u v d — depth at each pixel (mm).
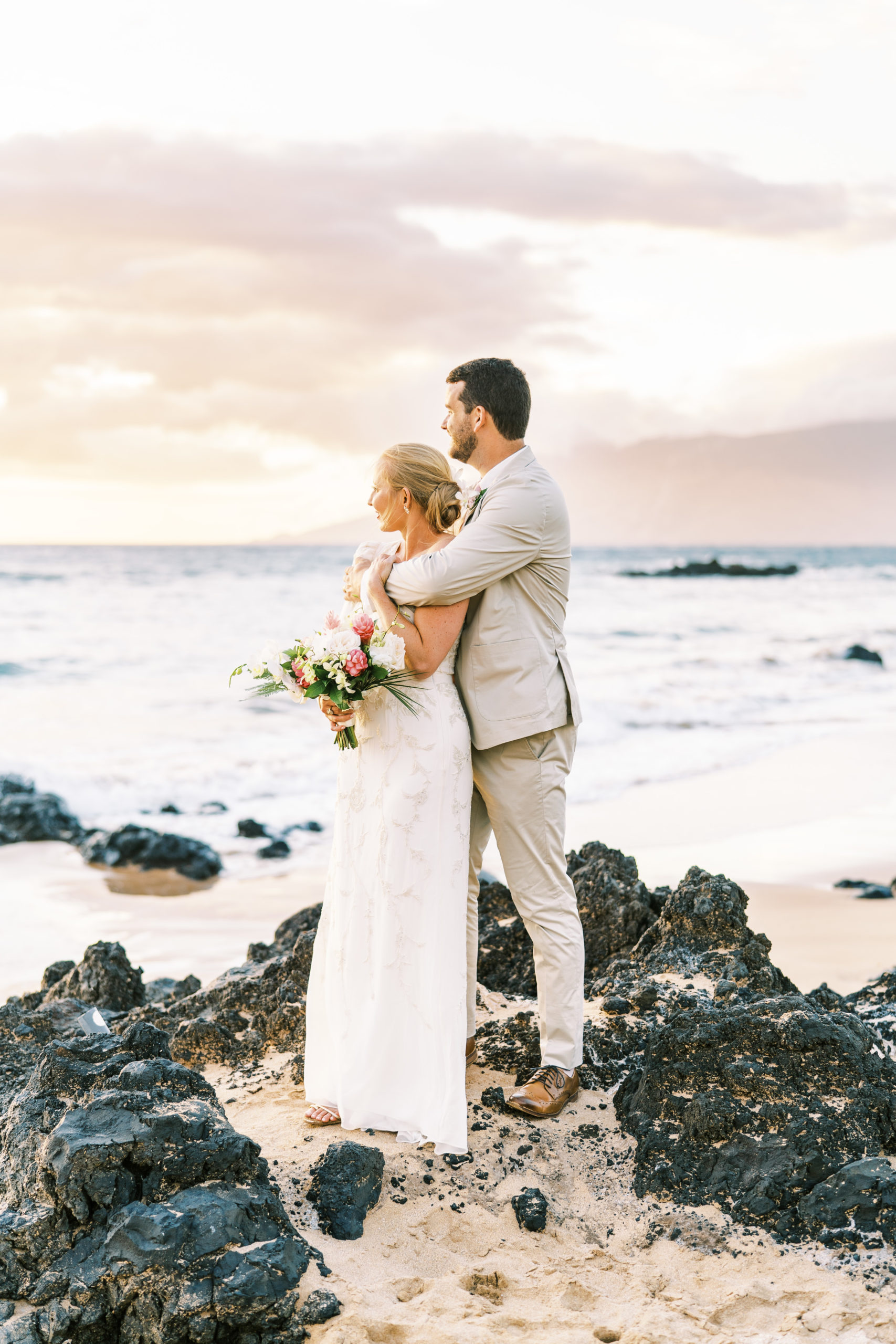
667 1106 3363
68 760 14984
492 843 10172
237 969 5137
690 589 58844
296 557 83625
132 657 26672
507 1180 3230
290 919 5812
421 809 3465
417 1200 3107
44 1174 2688
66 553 91125
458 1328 2547
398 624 3441
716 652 29578
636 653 29250
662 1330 2576
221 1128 2795
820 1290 2721
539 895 3613
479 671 3535
